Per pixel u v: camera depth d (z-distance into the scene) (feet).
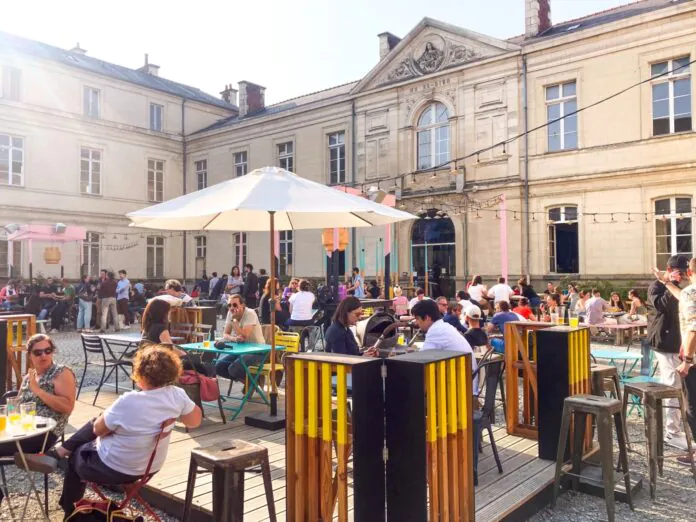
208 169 91.20
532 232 58.65
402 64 68.49
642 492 15.28
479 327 22.90
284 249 80.79
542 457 16.39
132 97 87.66
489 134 61.57
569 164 56.59
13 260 73.72
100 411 22.06
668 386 16.08
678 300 18.39
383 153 70.28
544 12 63.87
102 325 54.24
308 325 36.32
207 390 19.07
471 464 11.75
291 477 11.30
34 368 14.90
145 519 13.61
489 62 61.05
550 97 58.54
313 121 77.61
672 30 50.96
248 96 92.02
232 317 24.02
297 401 11.21
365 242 71.10
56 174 78.18
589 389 17.30
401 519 10.53
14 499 15.05
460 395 11.58
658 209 52.24
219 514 10.62
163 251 91.71
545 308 42.86
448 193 63.67
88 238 81.92
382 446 10.71
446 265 65.82
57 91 78.69
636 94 52.95
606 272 54.34
